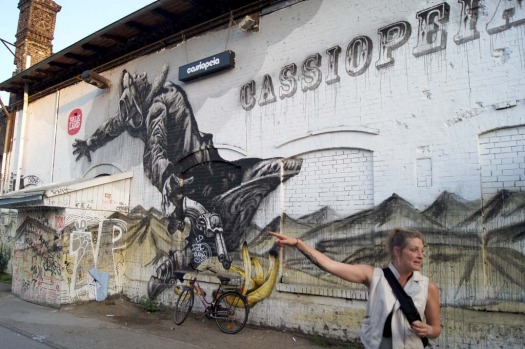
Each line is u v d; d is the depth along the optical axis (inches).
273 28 321.1
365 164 264.8
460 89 231.5
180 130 374.3
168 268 360.8
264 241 301.4
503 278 209.5
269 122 312.0
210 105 354.3
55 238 365.1
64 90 524.4
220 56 342.3
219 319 303.3
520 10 217.6
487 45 225.5
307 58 297.4
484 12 228.1
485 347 208.4
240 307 299.0
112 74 458.3
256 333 279.9
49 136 532.7
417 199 238.4
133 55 435.2
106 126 454.0
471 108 226.7
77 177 479.8
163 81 398.9
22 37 629.0
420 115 243.1
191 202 357.1
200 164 357.1
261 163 312.5
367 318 107.5
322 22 293.6
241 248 314.2
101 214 386.3
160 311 350.3
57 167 511.2
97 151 460.1
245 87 331.6
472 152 224.1
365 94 266.2
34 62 626.2
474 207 220.1
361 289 253.3
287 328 278.7
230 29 350.3
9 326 294.2
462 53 232.8
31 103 574.6
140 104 418.0
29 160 557.3
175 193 367.9
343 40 280.7
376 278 108.4
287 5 315.3
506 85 217.5
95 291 375.6
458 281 220.1
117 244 396.2
